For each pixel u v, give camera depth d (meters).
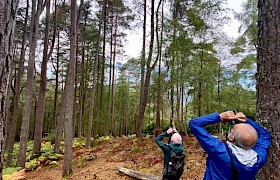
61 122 12.92
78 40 20.75
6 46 1.66
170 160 4.45
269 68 2.57
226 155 1.86
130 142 12.09
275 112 2.49
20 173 9.30
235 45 12.04
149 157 8.56
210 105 12.80
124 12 18.14
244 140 1.86
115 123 30.66
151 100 16.39
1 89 1.64
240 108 12.28
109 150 11.66
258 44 2.75
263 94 2.61
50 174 9.09
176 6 12.02
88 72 23.02
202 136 1.99
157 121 14.45
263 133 2.21
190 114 15.39
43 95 12.22
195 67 11.02
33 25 10.45
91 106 14.59
